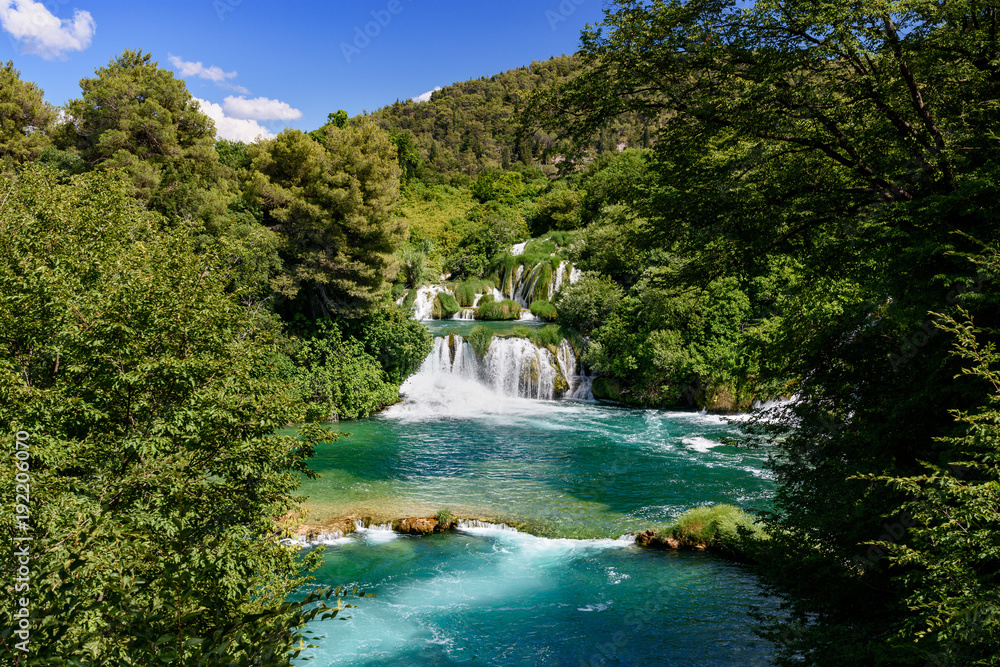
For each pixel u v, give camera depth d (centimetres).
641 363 3347
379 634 1238
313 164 3108
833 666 790
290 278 2989
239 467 805
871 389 1039
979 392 788
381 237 3247
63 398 740
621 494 1994
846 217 1139
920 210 908
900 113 1048
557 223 7081
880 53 966
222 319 959
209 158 4025
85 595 505
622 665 1136
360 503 1892
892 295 987
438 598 1382
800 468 1066
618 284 3878
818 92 1012
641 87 1133
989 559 582
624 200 1352
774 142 1181
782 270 2606
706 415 3155
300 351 3039
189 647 458
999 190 856
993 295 769
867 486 880
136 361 816
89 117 3638
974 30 907
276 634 497
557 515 1827
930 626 547
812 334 1123
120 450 795
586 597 1384
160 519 689
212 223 2855
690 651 1175
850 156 1131
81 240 1038
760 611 1312
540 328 3794
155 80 3916
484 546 1652
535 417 3144
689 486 2061
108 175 1440
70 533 549
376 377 3194
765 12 973
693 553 1596
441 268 6316
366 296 3194
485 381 3581
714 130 1130
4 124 3869
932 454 867
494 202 8900
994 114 967
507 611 1330
